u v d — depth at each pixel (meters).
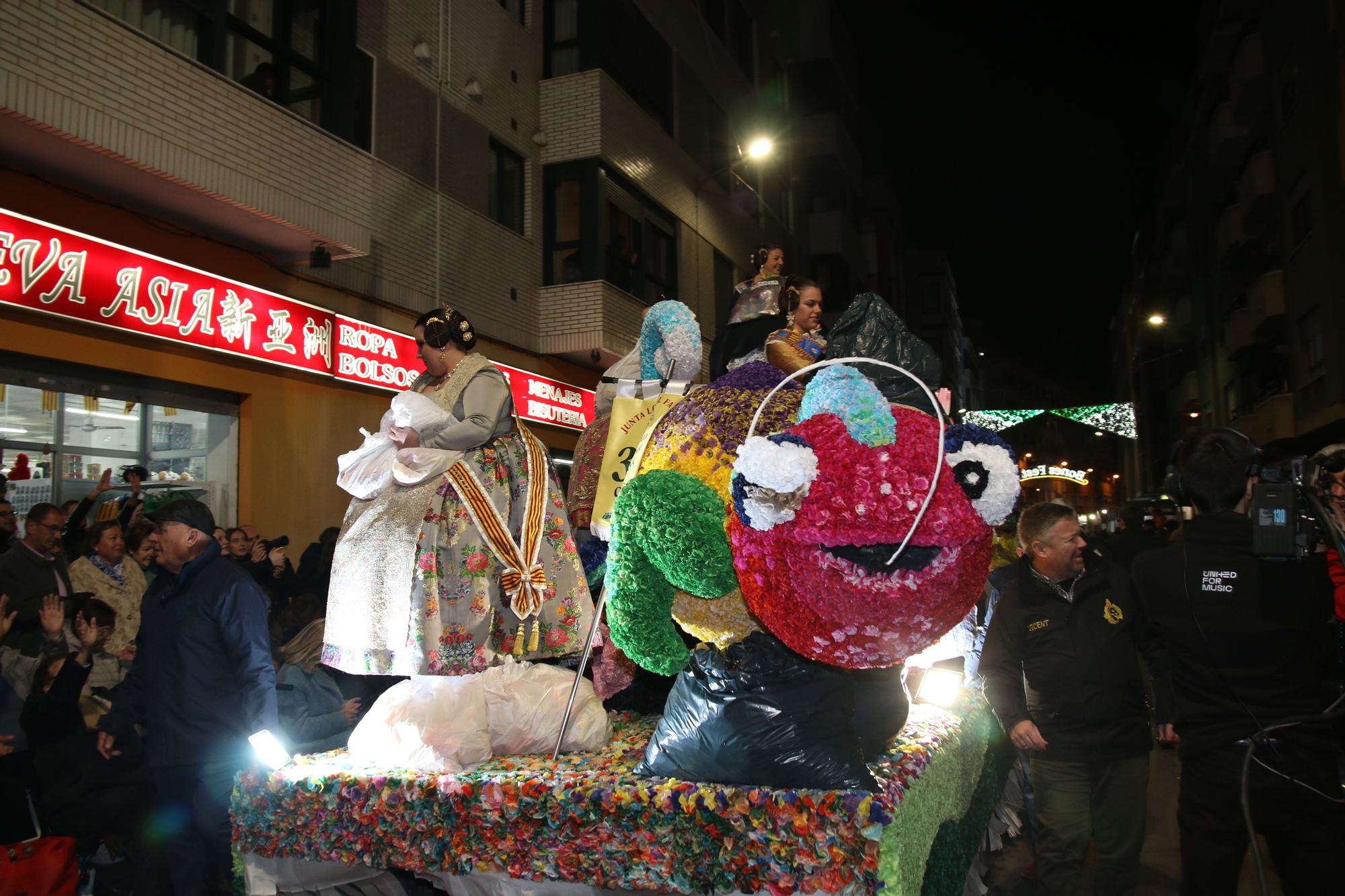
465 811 2.71
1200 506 3.12
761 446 1.92
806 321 3.37
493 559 3.28
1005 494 1.94
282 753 3.11
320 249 9.16
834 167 29.77
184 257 8.56
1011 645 3.70
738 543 2.09
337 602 3.31
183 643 3.79
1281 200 19.61
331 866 3.10
